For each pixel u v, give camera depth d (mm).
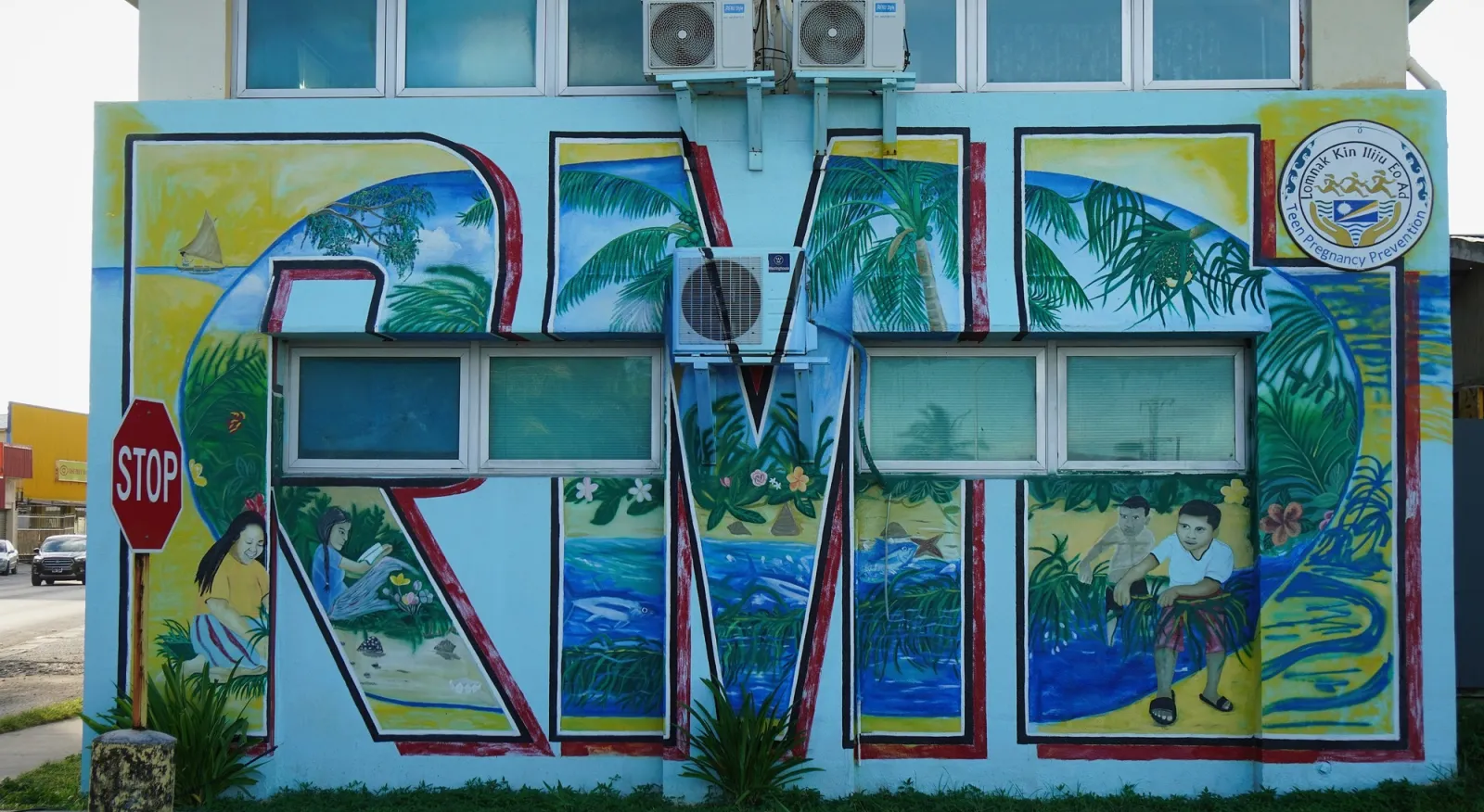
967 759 6824
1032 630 6855
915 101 6906
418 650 6980
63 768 7574
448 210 7004
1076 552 6875
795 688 6719
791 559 6754
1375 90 6844
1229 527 6844
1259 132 6824
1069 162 6859
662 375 7113
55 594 27594
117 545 7016
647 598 6941
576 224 6965
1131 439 7012
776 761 6664
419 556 7008
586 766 6918
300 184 7059
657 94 7047
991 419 7055
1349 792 6574
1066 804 6613
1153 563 6844
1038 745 6820
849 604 6727
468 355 7195
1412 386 6719
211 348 7023
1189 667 6812
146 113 7129
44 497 49344
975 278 6812
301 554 7023
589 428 7156
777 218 6906
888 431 7059
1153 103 6863
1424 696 6629
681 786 6699
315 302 6949
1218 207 6805
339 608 7004
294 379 7211
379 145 7059
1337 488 6695
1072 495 6879
